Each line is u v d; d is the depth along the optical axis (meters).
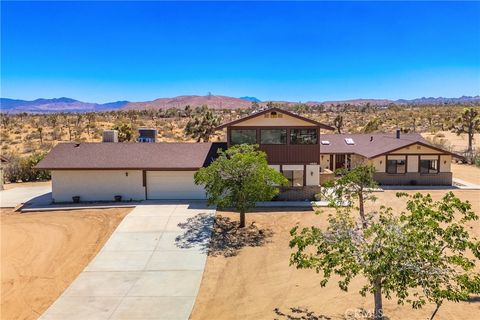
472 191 28.67
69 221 21.55
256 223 20.80
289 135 25.25
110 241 18.34
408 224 8.14
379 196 26.73
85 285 14.12
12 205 24.78
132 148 27.22
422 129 78.94
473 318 11.29
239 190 19.19
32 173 33.62
